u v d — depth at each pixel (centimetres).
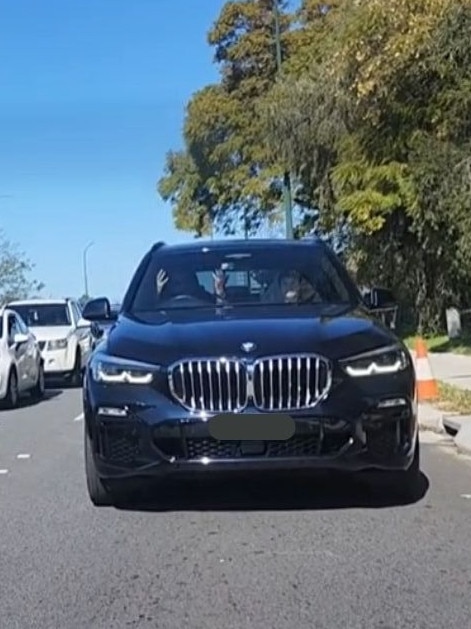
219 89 4700
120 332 959
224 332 923
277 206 4381
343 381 902
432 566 821
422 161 2391
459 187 2253
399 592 773
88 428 940
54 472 1154
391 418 911
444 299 3162
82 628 728
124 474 914
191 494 1018
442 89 2242
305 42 4484
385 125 2597
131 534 905
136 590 786
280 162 3497
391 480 969
